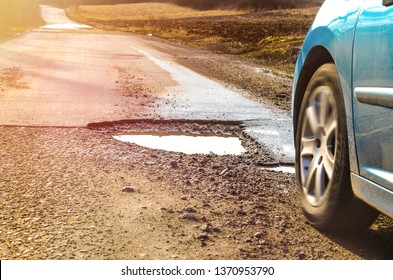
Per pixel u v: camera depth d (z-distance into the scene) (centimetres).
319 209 315
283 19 4994
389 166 250
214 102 876
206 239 304
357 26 284
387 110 250
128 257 277
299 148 353
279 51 2017
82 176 423
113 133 623
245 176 445
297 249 294
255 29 3641
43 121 657
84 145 537
